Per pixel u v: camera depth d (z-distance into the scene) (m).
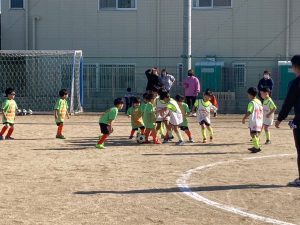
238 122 22.50
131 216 7.69
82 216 7.68
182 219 7.55
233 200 8.66
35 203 8.41
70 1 31.03
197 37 30.11
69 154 13.61
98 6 30.86
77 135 17.66
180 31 30.30
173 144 15.58
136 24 30.62
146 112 15.57
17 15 31.39
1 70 30.38
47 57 29.95
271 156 13.30
